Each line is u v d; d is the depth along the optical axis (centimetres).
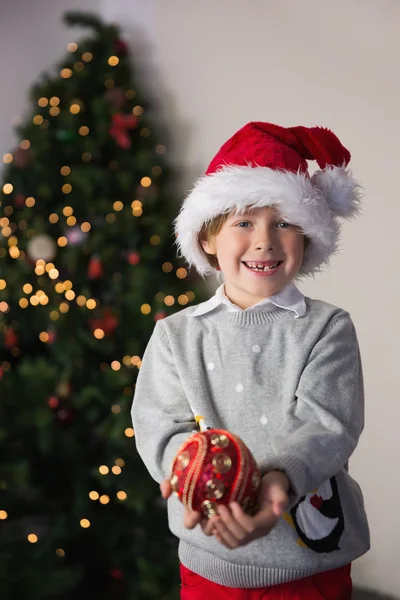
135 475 256
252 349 125
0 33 339
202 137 298
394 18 247
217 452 95
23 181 278
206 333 130
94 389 259
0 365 279
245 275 125
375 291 254
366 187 254
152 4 310
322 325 125
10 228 277
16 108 335
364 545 126
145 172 276
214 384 124
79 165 276
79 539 270
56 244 273
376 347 254
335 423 110
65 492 281
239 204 122
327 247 133
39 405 262
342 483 124
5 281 272
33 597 240
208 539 120
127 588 270
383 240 251
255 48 282
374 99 251
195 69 299
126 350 265
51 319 264
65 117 270
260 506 94
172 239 275
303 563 117
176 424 117
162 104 308
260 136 131
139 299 261
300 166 130
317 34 266
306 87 268
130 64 297
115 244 271
